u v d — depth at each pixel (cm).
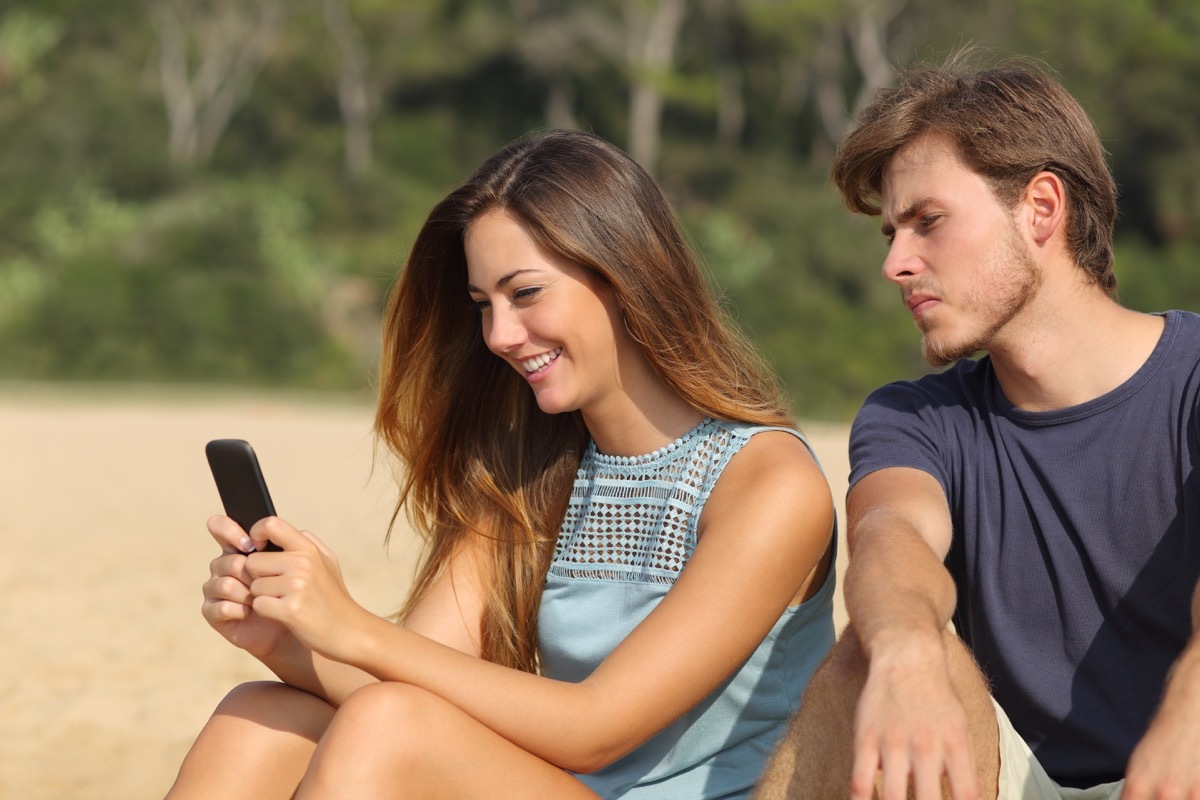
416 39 6781
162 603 992
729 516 353
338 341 4684
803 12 6328
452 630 404
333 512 1477
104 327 4462
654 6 6806
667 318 366
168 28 6519
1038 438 353
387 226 5741
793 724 312
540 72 6744
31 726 682
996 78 358
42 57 6291
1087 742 350
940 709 278
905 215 359
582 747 334
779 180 6309
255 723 343
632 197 367
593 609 380
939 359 361
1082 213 351
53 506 1548
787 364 4466
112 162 5662
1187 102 5572
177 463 2067
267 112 6681
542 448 403
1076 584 348
